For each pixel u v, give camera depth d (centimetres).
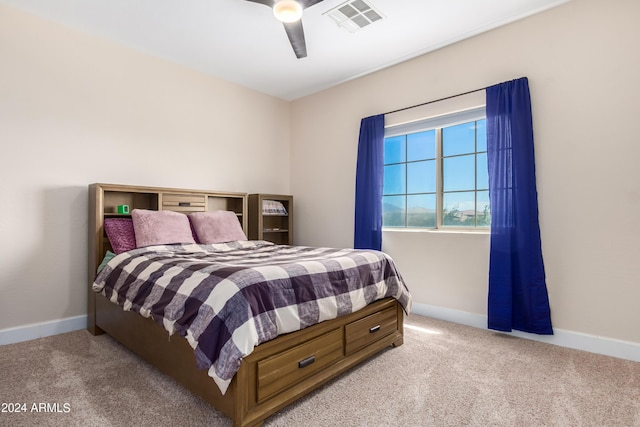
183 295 162
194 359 158
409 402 166
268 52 320
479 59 287
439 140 323
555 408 161
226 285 150
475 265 287
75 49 277
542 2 244
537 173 255
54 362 209
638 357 214
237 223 338
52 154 266
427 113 320
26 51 254
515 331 262
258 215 390
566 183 243
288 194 459
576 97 240
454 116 305
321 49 313
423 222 341
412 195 349
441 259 308
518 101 259
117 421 148
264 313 149
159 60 330
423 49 312
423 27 276
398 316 245
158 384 182
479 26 274
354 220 374
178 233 283
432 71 317
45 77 262
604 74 229
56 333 265
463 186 312
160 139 331
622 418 153
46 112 263
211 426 145
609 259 226
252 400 143
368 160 355
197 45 307
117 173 301
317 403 165
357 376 193
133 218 273
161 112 332
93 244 270
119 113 303
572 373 197
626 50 222
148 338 193
